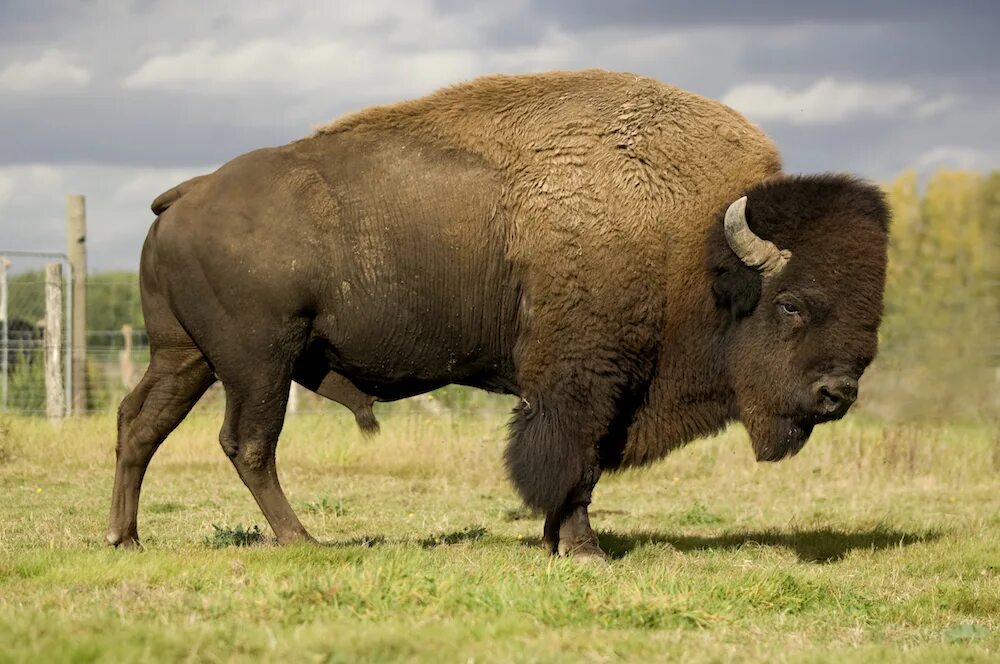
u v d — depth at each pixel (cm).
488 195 2636
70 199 6631
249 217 2611
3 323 7044
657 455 2791
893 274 9325
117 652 1549
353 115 2738
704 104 2733
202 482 4406
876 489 4600
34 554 2375
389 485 4516
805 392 2548
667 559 2780
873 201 2581
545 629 1838
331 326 2669
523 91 2706
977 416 6669
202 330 2642
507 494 4338
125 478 2700
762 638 1927
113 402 6681
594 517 3791
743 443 5288
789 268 2541
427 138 2688
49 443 5122
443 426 5516
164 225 2664
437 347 2702
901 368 6862
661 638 1817
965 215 9500
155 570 2233
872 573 2658
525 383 2656
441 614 1892
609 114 2648
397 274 2647
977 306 8144
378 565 2173
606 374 2619
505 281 2652
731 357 2655
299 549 2475
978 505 4156
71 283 6631
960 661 1773
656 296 2625
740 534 3353
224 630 1700
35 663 1482
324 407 6562
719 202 2641
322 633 1680
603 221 2580
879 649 1817
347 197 2638
